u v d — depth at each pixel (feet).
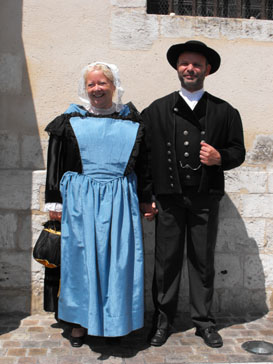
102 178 8.50
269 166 11.11
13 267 10.58
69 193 8.52
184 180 8.84
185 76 8.80
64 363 8.21
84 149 8.51
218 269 10.87
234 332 9.78
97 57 10.71
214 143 8.89
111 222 8.36
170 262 9.15
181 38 10.84
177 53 9.11
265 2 11.37
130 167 8.63
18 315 10.54
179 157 8.82
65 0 10.62
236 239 10.89
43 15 10.60
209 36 10.91
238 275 10.92
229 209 10.87
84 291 8.35
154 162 9.10
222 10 11.37
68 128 8.61
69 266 8.46
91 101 8.77
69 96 10.71
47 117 10.70
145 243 10.73
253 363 8.30
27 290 10.63
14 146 10.65
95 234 8.30
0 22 10.52
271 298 11.03
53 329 9.77
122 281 8.25
